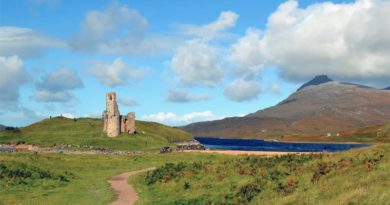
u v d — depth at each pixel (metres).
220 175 42.38
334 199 26.52
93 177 61.03
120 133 146.38
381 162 31.30
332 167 34.25
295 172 36.09
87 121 185.62
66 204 37.75
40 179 51.16
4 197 40.53
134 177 57.59
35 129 175.75
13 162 57.81
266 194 32.38
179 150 134.12
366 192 25.58
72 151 121.62
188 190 40.19
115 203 38.53
